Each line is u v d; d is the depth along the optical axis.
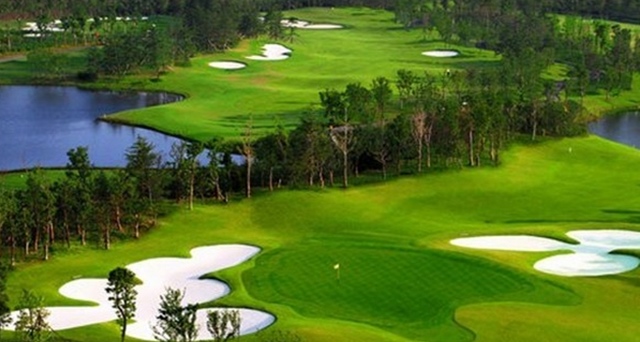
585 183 132.62
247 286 87.94
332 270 91.88
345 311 80.69
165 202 118.50
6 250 99.12
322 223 111.56
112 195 104.44
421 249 97.88
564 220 114.00
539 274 89.56
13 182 128.38
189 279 91.69
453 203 121.75
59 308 82.12
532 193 126.44
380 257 95.75
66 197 101.50
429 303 82.06
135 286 88.50
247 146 127.00
